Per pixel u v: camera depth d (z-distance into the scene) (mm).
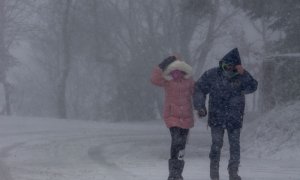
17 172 13586
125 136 25688
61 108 51000
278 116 18719
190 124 12367
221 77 12258
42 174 13297
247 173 13500
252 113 43562
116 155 17688
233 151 12227
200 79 12305
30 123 31000
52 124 31109
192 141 24328
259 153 16953
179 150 12242
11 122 31000
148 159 16656
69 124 31797
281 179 12711
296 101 20297
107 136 25188
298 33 32250
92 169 14188
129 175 13133
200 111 12062
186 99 12414
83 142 21781
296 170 14016
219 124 12258
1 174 13258
